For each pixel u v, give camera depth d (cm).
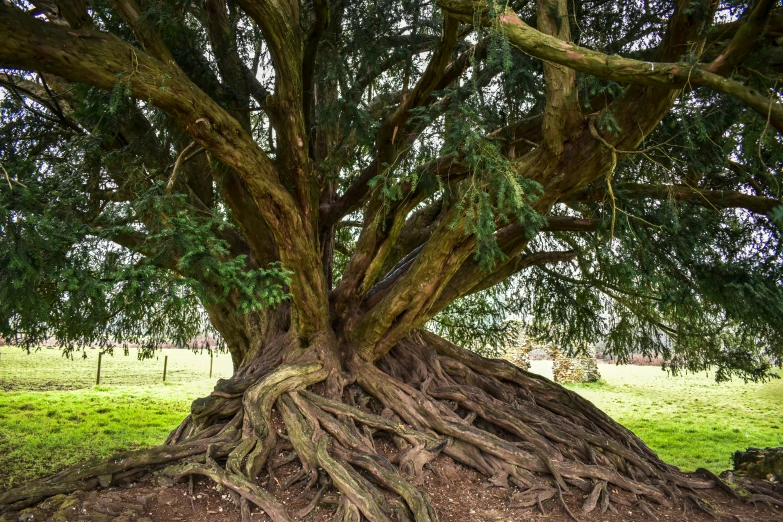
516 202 365
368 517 448
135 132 623
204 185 770
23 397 1314
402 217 648
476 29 363
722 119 482
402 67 827
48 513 430
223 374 2152
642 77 333
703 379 2420
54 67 373
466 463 591
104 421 1086
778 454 715
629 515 543
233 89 623
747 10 444
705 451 1025
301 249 594
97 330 786
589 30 599
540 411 707
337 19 601
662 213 564
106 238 353
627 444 702
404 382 690
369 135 567
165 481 489
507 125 571
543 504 543
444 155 473
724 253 650
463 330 1126
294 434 552
